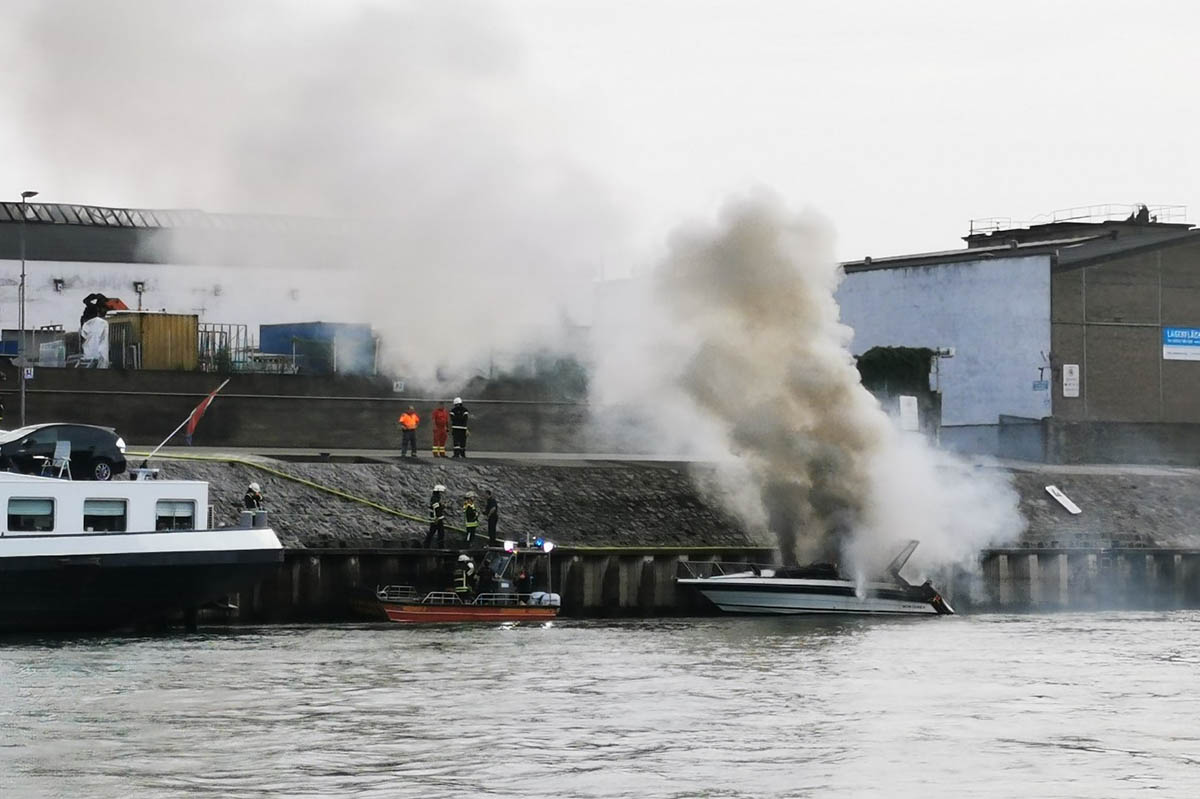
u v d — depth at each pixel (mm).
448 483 126875
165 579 94188
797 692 80625
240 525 98438
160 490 95688
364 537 117250
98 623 95438
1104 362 174125
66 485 93250
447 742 67062
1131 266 175375
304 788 59312
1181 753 66750
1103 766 64375
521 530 124125
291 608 109625
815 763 64312
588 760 64188
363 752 65000
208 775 60969
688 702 77188
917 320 181250
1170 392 176875
